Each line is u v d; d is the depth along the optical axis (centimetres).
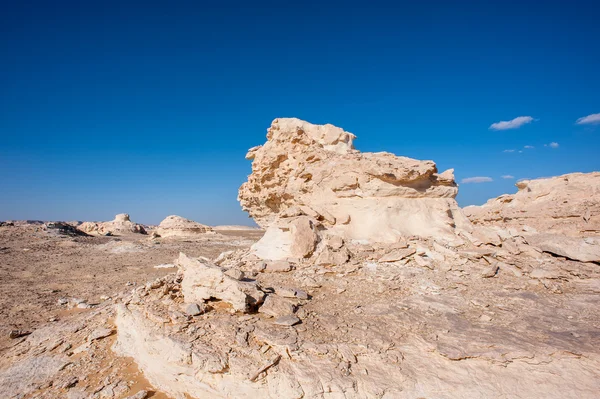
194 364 590
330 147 1485
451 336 623
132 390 639
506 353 567
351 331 648
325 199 1298
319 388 523
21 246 3372
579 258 1018
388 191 1211
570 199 1675
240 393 548
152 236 4488
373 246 1100
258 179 1597
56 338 909
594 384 528
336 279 933
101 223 5984
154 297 850
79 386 667
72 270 2280
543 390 527
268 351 594
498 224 1741
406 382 536
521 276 922
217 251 3112
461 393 526
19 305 1424
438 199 1276
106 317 962
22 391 663
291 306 736
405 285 878
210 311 744
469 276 924
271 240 1180
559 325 661
